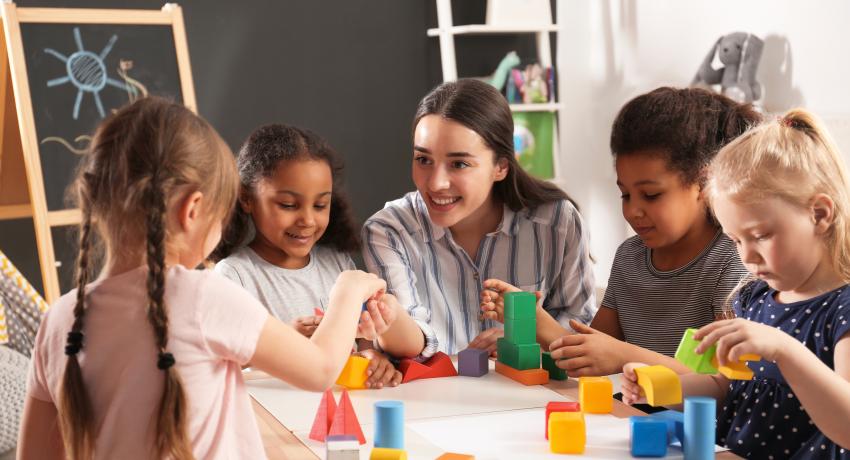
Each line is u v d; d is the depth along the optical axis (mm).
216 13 3275
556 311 1826
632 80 3531
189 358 867
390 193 3584
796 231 1088
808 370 979
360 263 3482
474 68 3607
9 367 1749
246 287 1805
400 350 1408
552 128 3572
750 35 2916
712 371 1056
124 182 887
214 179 931
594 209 3760
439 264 1759
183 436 838
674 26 3311
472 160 1588
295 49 3396
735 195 1101
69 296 949
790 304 1163
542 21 3547
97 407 875
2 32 2744
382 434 1021
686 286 1564
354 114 3498
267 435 1102
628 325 1649
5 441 1648
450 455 958
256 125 3365
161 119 908
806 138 1112
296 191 1735
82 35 2852
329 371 983
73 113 2814
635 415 1148
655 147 1453
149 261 847
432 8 3562
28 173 2709
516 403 1226
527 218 1775
